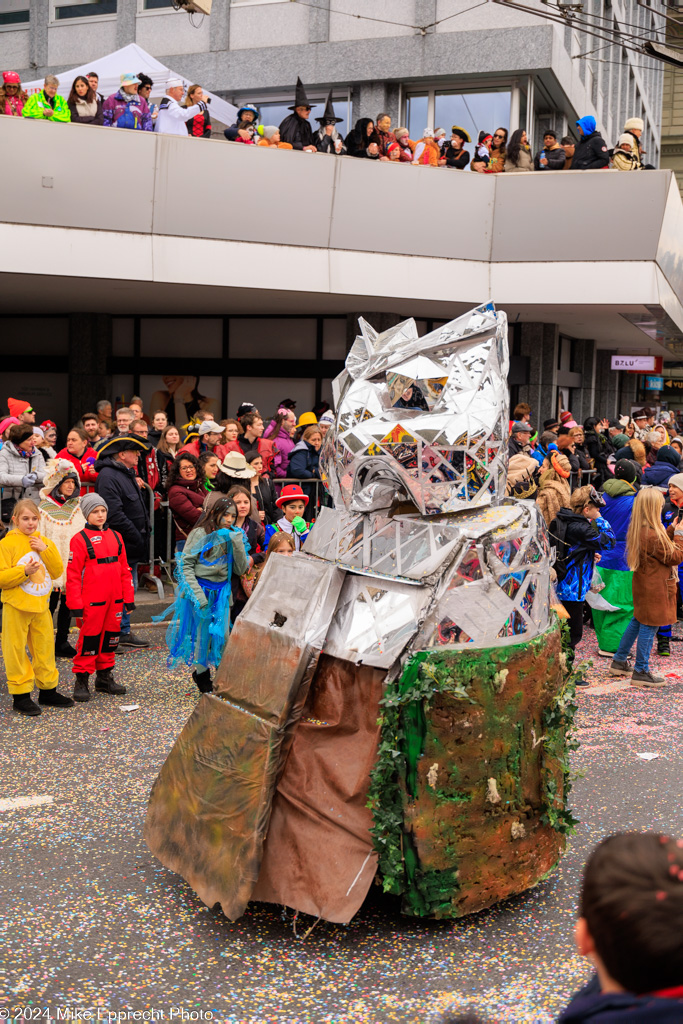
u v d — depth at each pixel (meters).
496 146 14.02
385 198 13.16
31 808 5.07
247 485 8.04
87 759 5.83
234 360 16.59
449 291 13.83
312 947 3.75
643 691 7.82
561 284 13.80
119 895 4.15
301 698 3.83
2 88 11.66
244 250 12.79
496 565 3.91
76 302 15.19
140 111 12.22
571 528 7.82
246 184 12.50
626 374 27.95
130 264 12.32
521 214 13.62
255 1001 3.38
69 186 11.84
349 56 16.86
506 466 4.30
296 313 16.19
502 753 3.87
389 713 3.66
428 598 3.76
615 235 13.47
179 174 12.19
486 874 3.85
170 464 10.54
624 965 1.18
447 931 3.88
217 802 3.90
